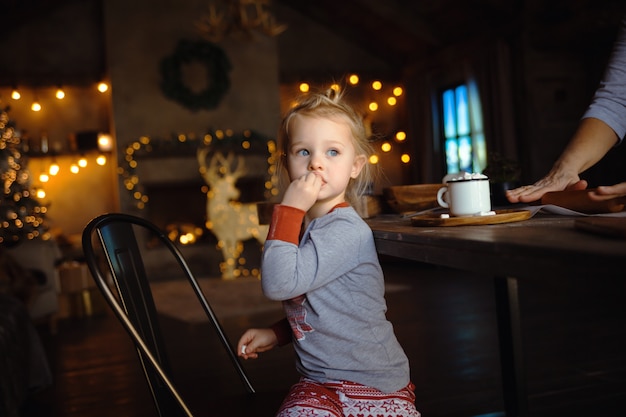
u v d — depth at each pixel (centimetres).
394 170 932
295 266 99
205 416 124
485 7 719
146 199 800
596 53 662
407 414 106
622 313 386
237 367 141
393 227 114
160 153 796
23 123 821
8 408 228
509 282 172
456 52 785
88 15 830
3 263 420
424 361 314
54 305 458
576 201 113
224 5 831
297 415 99
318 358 107
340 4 866
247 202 857
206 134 818
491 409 242
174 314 503
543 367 290
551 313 404
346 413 104
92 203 844
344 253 103
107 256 116
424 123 861
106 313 536
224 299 569
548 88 670
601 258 56
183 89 805
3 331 251
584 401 242
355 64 934
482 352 324
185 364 342
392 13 804
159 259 789
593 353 307
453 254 81
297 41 916
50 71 818
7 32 803
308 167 110
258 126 843
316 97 114
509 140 690
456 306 455
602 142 141
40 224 598
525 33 664
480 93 739
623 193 109
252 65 844
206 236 830
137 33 803
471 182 113
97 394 298
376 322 108
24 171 592
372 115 931
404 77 920
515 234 82
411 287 559
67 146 834
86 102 844
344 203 113
